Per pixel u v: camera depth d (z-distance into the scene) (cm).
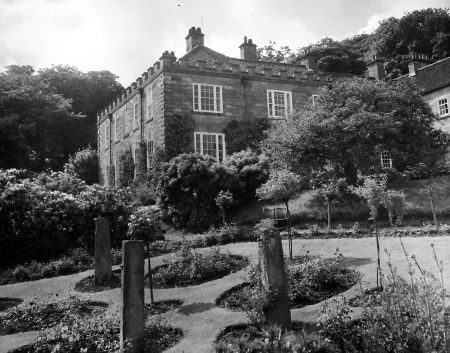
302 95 3119
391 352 664
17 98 4044
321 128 2009
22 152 3866
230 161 2411
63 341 860
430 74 3656
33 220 1702
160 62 2784
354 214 1909
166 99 2709
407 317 681
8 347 852
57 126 4528
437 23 5594
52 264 1513
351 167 2214
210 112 2812
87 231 1819
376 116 1950
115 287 1260
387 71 5544
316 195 2141
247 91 2955
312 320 857
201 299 1058
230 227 1845
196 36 3306
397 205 1106
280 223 1939
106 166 3797
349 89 2159
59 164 4584
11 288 1310
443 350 596
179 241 1816
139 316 838
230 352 687
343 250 1359
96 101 5378
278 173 1488
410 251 1242
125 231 1855
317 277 1032
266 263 877
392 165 2620
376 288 944
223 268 1269
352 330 743
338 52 6231
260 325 843
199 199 2159
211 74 2861
